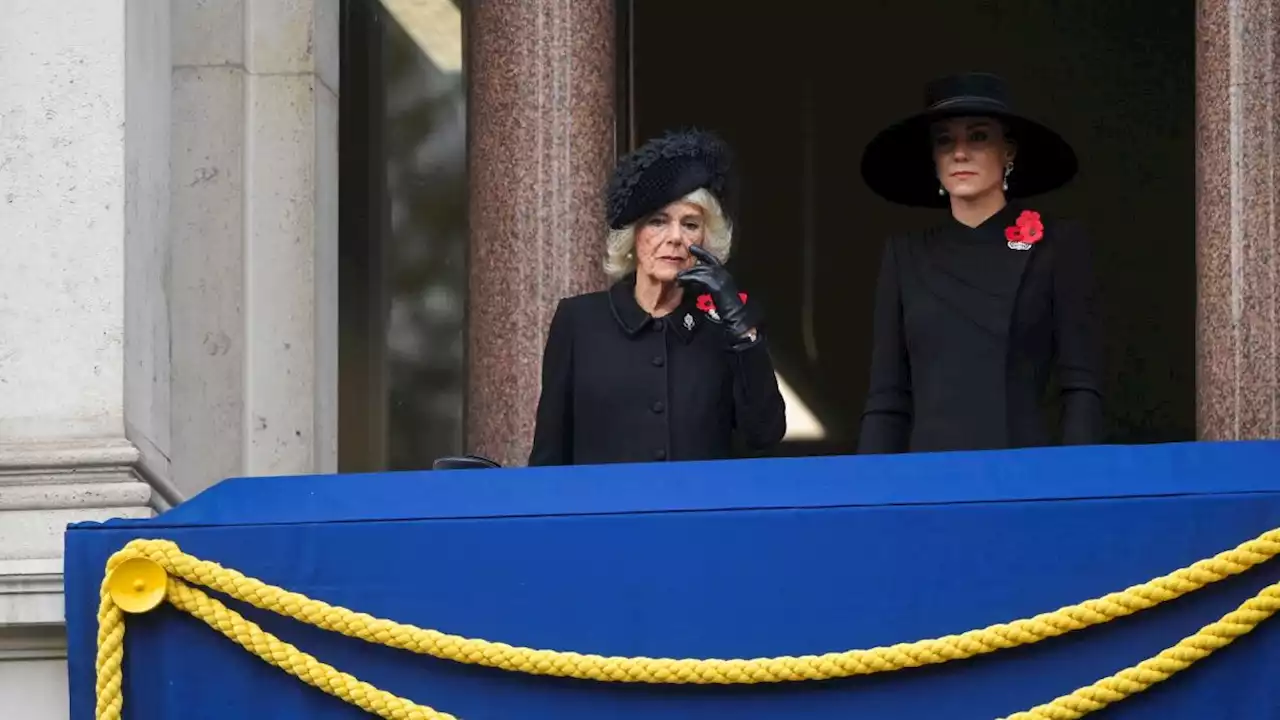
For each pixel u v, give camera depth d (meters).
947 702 24.95
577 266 36.19
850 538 25.14
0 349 31.94
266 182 36.28
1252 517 24.83
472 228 36.75
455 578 25.52
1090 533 24.95
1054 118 52.81
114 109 32.47
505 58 36.72
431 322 41.38
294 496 26.30
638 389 29.80
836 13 54.06
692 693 25.22
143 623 26.02
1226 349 35.53
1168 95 52.38
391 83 41.69
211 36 36.44
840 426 52.84
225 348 35.91
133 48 33.09
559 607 25.34
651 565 25.28
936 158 30.42
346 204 41.12
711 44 54.25
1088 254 30.02
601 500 25.64
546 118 36.53
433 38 41.78
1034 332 29.83
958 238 30.25
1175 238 51.84
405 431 41.25
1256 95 35.91
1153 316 51.62
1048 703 24.83
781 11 54.09
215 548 25.91
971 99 30.14
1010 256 29.94
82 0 32.62
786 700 25.12
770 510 25.27
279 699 25.86
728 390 29.91
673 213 29.70
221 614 25.78
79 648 26.03
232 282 36.03
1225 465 25.33
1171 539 24.88
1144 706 24.89
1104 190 52.25
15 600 30.28
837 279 53.38
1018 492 25.19
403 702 25.42
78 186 32.31
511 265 36.25
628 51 44.81
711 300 30.03
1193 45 52.38
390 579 25.59
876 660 24.81
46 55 32.53
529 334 36.06
